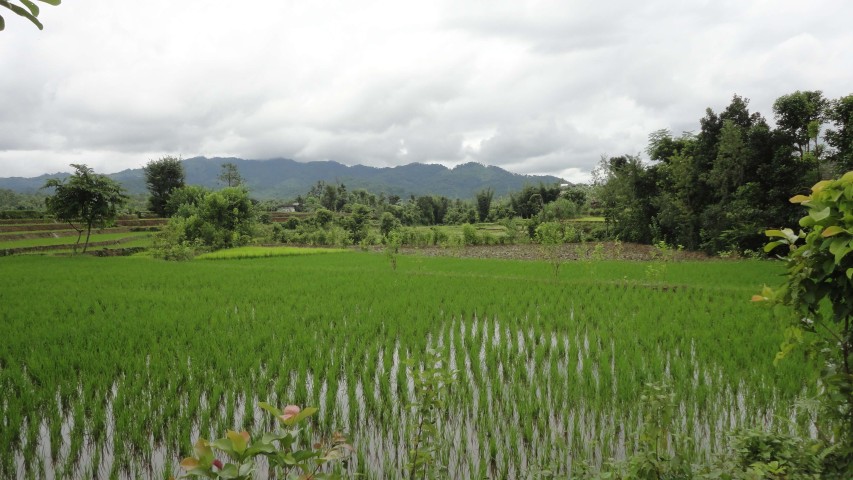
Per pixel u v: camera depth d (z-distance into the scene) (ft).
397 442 19.66
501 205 274.98
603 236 146.30
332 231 169.07
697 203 112.88
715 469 10.69
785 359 25.55
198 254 118.93
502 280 57.72
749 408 21.49
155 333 33.01
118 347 29.55
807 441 11.44
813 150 94.58
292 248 130.72
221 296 47.73
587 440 19.53
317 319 38.24
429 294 48.62
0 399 21.67
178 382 24.53
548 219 179.22
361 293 49.42
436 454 15.99
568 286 52.80
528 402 21.83
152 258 99.45
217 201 145.48
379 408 22.09
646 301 43.19
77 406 20.90
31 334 32.37
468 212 269.03
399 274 64.75
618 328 34.27
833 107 87.51
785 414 20.07
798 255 9.23
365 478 16.99
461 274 64.85
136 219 215.72
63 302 44.06
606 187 143.74
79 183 94.12
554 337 33.68
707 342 29.84
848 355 9.34
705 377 25.54
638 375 25.05
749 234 93.15
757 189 95.30
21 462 18.26
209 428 19.98
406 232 158.30
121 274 64.85
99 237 158.30
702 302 41.96
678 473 10.87
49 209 93.81
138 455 18.62
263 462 18.35
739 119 108.88
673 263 74.43
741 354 27.30
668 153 132.46
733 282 54.54
